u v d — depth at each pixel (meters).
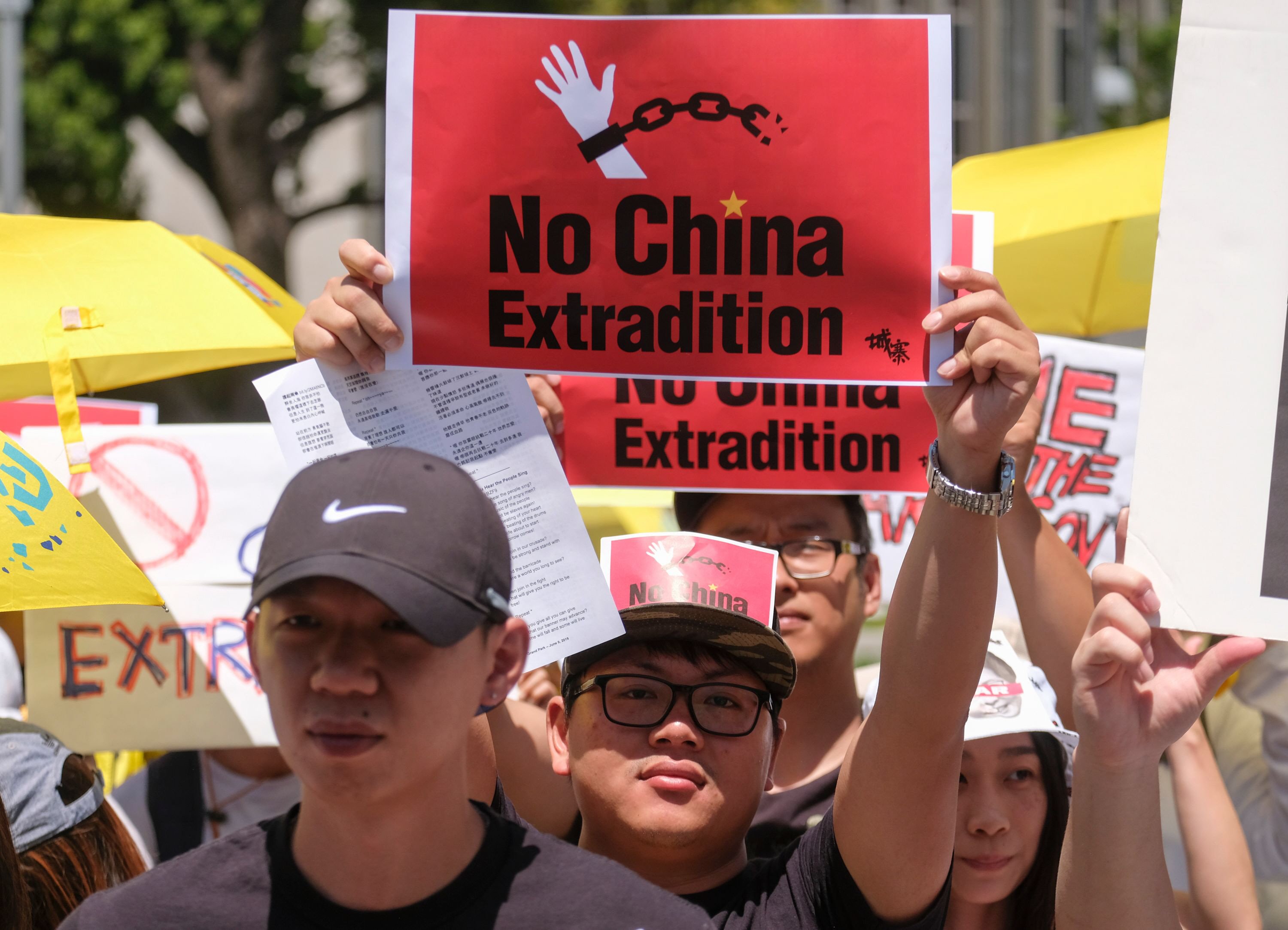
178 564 3.23
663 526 4.00
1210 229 1.99
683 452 2.78
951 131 2.13
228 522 3.26
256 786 3.43
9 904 2.06
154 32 14.95
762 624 2.20
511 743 2.73
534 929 1.56
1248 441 1.97
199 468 3.26
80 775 2.47
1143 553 1.97
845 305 2.14
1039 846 2.55
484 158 2.18
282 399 2.19
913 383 2.12
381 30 16.61
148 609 3.15
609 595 2.12
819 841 2.08
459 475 1.63
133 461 3.26
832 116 2.14
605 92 2.17
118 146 15.20
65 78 14.89
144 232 3.06
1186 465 1.97
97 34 14.79
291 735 1.52
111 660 3.14
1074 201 3.50
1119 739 1.94
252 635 1.68
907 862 1.98
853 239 2.14
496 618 1.58
